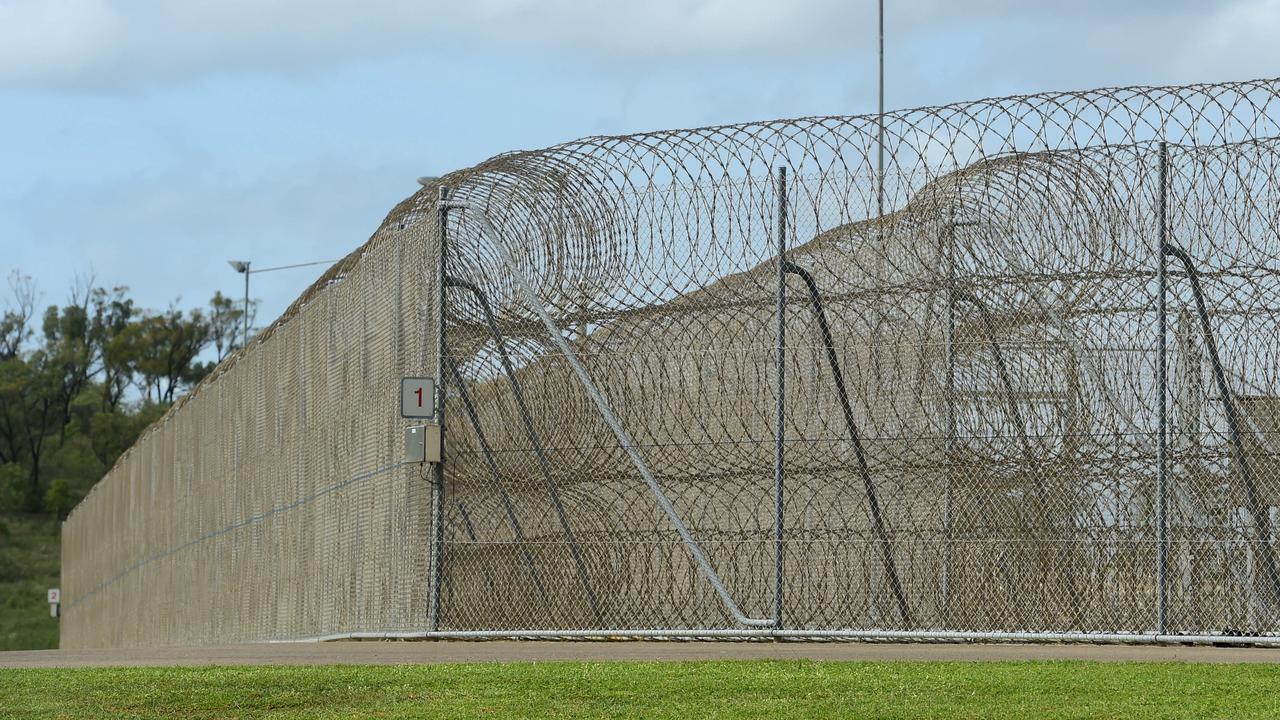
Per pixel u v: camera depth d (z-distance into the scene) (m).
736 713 9.80
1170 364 15.12
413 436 17.27
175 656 15.44
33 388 118.38
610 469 16.80
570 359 16.78
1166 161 15.09
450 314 17.58
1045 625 15.51
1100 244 15.31
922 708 9.90
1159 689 10.65
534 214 17.25
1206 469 15.12
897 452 16.09
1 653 16.88
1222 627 15.04
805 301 16.25
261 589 24.27
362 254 20.16
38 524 105.25
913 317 16.06
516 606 17.05
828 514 16.53
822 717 9.57
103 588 44.75
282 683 11.62
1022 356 15.68
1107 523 15.37
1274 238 14.75
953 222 15.95
